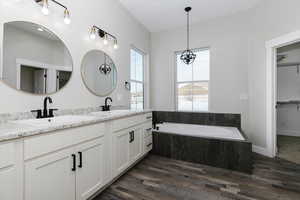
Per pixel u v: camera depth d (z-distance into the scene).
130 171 2.14
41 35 1.57
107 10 2.50
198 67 3.70
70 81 1.88
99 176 1.57
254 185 1.79
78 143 1.33
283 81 4.12
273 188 1.73
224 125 3.16
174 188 1.74
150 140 2.69
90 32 2.16
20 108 1.41
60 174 1.18
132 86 3.47
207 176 2.00
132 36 3.26
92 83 2.21
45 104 1.52
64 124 1.18
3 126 1.17
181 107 3.91
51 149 1.11
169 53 3.90
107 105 2.41
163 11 3.07
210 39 3.45
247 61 3.11
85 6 2.08
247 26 3.09
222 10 3.07
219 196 1.60
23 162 0.95
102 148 1.60
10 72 1.34
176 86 3.94
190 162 2.44
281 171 2.13
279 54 3.80
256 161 2.47
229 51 3.27
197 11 3.08
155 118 3.77
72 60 1.90
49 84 1.65
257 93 2.90
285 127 4.14
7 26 1.32
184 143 2.49
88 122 1.40
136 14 3.18
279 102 3.97
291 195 1.61
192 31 3.63
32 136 1.00
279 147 3.11
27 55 1.46
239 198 1.56
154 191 1.69
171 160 2.52
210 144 2.31
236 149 2.15
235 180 1.90
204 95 3.64
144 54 3.90
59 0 1.73
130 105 3.19
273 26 2.55
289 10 2.29
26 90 1.45
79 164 1.34
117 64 2.78
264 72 2.76
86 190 1.41
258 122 2.88
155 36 4.05
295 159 2.53
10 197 0.90
